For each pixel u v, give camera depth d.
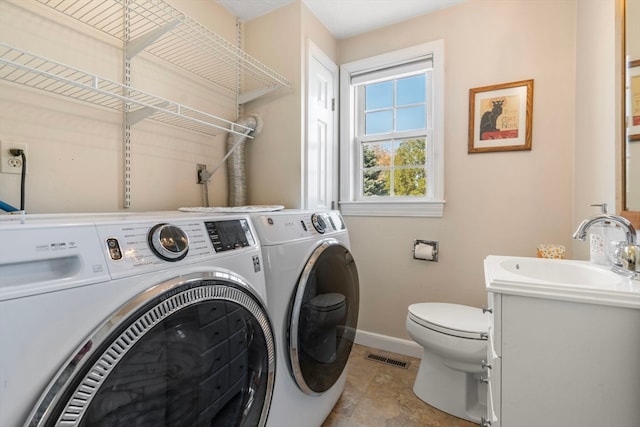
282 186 1.86
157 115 1.46
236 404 0.82
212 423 0.74
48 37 1.10
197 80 1.68
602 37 1.28
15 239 0.46
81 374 0.49
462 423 1.42
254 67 1.71
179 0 1.55
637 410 0.75
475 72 1.86
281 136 1.87
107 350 0.52
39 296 0.47
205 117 1.71
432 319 1.51
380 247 2.17
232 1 1.78
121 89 1.32
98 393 0.51
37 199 1.09
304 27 1.85
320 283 1.23
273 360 0.95
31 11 1.06
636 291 0.76
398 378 1.78
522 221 1.76
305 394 1.19
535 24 1.71
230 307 0.78
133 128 1.39
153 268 0.63
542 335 0.83
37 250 0.48
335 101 2.26
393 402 1.56
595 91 1.35
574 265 1.18
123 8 1.32
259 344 0.89
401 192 2.20
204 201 1.73
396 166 2.20
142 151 1.43
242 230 0.94
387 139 2.23
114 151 1.32
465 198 1.90
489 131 1.82
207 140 1.76
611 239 1.13
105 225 0.59
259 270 0.93
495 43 1.81
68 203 1.17
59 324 0.48
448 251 1.95
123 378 0.54
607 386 0.77
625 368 0.76
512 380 0.86
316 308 1.20
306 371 1.14
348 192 2.27
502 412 0.88
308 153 1.88
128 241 0.61
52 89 1.12
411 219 2.06
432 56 1.99
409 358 2.02
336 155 2.27
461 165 1.91
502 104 1.79
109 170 1.30
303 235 1.19
